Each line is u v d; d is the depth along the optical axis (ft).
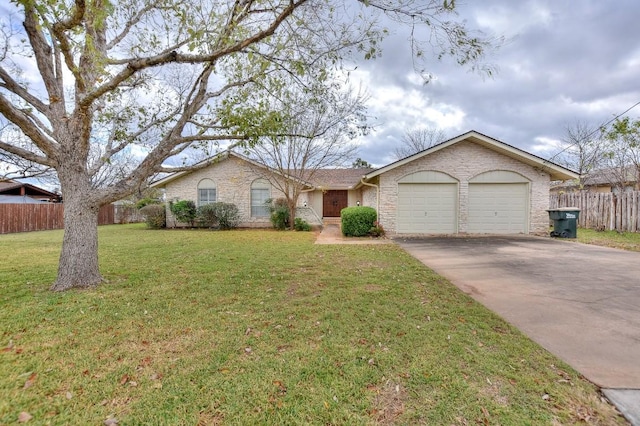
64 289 15.57
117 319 11.84
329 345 9.78
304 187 52.34
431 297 14.44
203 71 17.58
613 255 25.04
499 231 39.45
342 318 11.93
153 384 7.80
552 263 22.17
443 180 39.63
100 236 39.86
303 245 31.45
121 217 69.62
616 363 8.70
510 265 21.59
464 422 6.50
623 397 7.25
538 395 7.34
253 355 9.21
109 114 20.47
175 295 14.76
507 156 38.91
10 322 11.46
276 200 50.75
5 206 46.21
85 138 16.03
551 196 50.78
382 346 9.72
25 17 14.78
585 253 26.05
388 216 40.06
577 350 9.45
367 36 14.28
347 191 76.69
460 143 39.37
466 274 19.07
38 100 16.02
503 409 6.86
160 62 12.31
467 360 8.87
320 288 15.93
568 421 6.51
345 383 7.84
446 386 7.68
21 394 7.33
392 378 8.04
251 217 52.90
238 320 11.78
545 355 9.15
